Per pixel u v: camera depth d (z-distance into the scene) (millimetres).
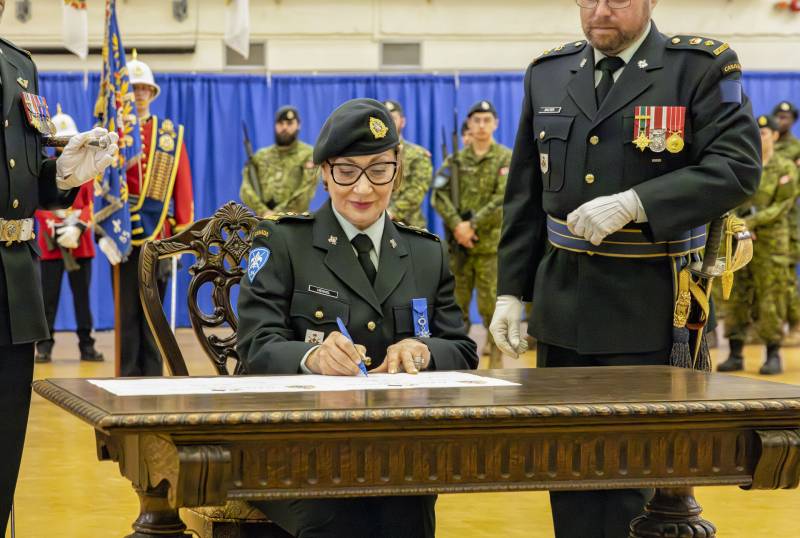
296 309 2523
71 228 7957
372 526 2340
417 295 2605
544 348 2896
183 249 2941
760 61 12422
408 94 12195
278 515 2350
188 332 11438
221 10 12086
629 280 2742
